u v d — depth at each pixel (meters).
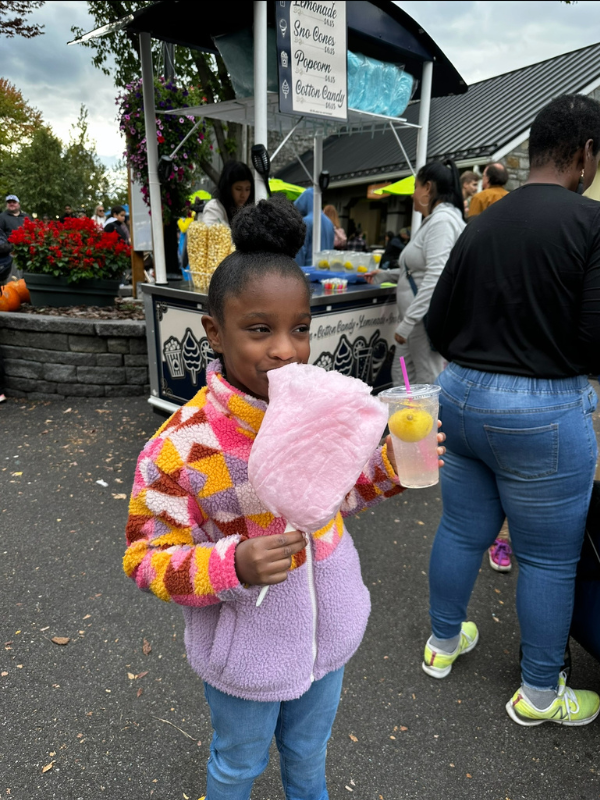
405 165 13.84
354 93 4.24
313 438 0.82
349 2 3.91
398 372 4.33
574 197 1.73
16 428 4.85
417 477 1.33
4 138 26.34
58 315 6.00
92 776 1.86
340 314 4.10
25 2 9.46
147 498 1.10
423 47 4.66
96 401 5.54
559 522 1.85
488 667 2.40
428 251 3.74
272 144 9.59
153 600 2.74
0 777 1.84
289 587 1.15
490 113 13.90
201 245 4.18
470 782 1.88
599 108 1.80
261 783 1.85
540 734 2.08
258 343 1.03
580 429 1.78
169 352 4.51
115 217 10.34
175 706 2.14
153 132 4.32
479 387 1.87
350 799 1.81
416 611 2.73
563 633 1.96
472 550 2.17
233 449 1.09
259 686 1.15
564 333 1.73
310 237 6.05
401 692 2.25
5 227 8.26
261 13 3.29
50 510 3.54
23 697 2.16
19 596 2.73
